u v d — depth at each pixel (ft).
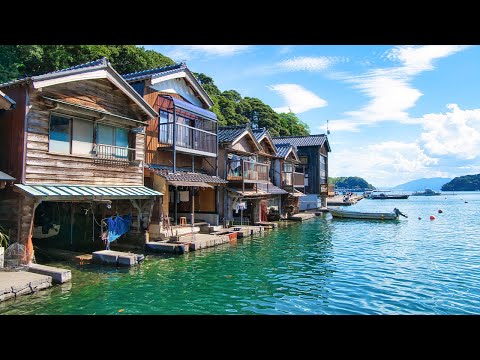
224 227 74.84
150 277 38.09
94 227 53.78
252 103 203.10
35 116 37.73
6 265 34.24
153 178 56.70
